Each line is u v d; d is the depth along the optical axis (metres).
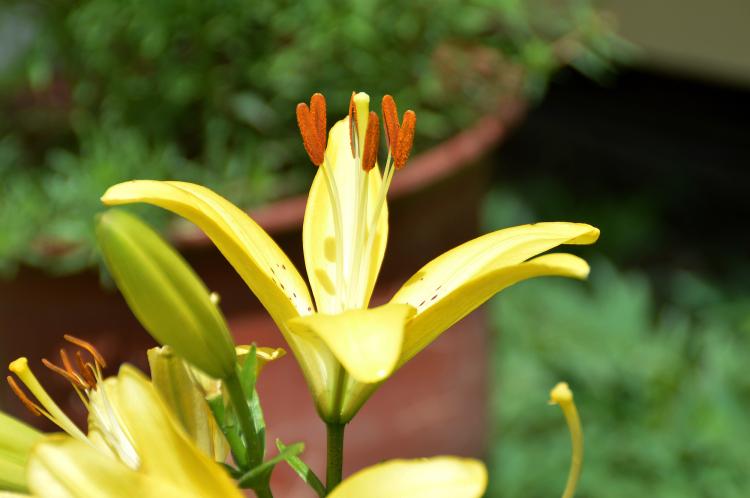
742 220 1.93
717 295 1.61
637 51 1.74
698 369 1.34
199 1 1.01
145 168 0.98
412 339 0.57
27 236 0.91
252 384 0.57
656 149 2.02
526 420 1.33
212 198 0.60
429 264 0.61
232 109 1.07
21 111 1.15
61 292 0.92
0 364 0.96
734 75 1.82
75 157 1.10
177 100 1.05
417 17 1.06
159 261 0.53
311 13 1.02
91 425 0.60
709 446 1.23
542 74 1.12
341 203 0.64
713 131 1.98
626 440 1.27
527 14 1.15
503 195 1.92
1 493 0.54
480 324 1.08
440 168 0.98
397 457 1.04
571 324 1.43
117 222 0.53
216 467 0.52
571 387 1.35
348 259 0.63
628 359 1.36
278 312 0.58
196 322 0.54
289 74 1.03
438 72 1.13
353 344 0.52
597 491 1.24
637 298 1.45
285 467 0.97
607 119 2.05
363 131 0.62
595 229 0.59
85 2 1.05
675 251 1.84
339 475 0.59
